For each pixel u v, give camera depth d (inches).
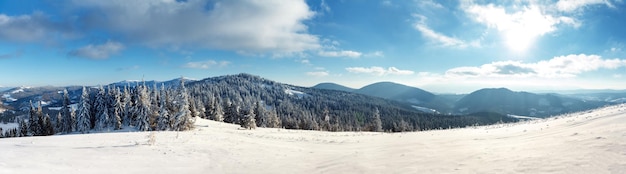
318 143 1134.4
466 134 975.6
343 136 1563.7
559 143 500.1
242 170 594.2
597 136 488.4
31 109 2669.8
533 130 789.9
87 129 2566.4
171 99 2272.4
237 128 2498.8
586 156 373.4
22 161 559.8
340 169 535.5
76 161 603.2
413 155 591.8
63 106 2915.8
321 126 4608.8
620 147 383.9
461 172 398.0
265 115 3713.1
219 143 993.5
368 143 1029.2
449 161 481.1
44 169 515.2
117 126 2529.5
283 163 658.2
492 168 394.3
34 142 892.0
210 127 2306.8
